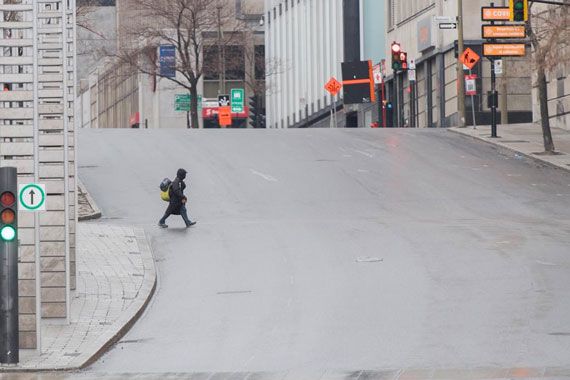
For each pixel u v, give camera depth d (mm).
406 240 67250
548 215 76250
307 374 38281
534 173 94062
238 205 82062
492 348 40875
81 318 50250
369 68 168375
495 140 112000
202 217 78188
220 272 61125
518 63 142500
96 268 61562
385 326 46312
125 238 70438
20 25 45938
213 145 108750
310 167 96375
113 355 44250
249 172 94312
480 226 71500
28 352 43281
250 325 48500
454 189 86812
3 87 51375
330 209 79812
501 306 48781
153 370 40781
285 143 110312
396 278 56750
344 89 168750
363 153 103875
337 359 40812
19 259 44031
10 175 41562
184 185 75000
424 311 48812
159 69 179875
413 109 167875
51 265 49125
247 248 67125
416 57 165500
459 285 54125
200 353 43656
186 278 60219
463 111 127750
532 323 44906
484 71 148625
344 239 68438
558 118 127000
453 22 132375
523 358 38875
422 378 36344
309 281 57469
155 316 51812
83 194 84812
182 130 121500
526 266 57906
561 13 101938
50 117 54062
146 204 83188
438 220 74562
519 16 89188
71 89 55469
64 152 49188
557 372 36250
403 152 104812
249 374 38875
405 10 171000
